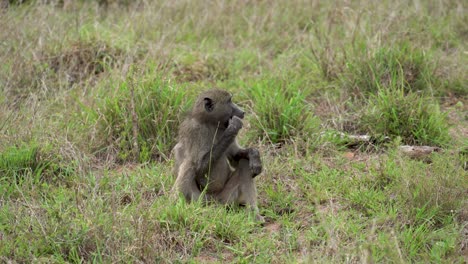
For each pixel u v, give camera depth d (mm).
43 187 10648
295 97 13227
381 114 12594
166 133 12367
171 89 12711
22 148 11430
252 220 9695
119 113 12430
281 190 10641
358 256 8195
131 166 11812
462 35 17375
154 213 9305
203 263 8641
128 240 8773
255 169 9766
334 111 13367
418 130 12320
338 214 9672
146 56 14344
